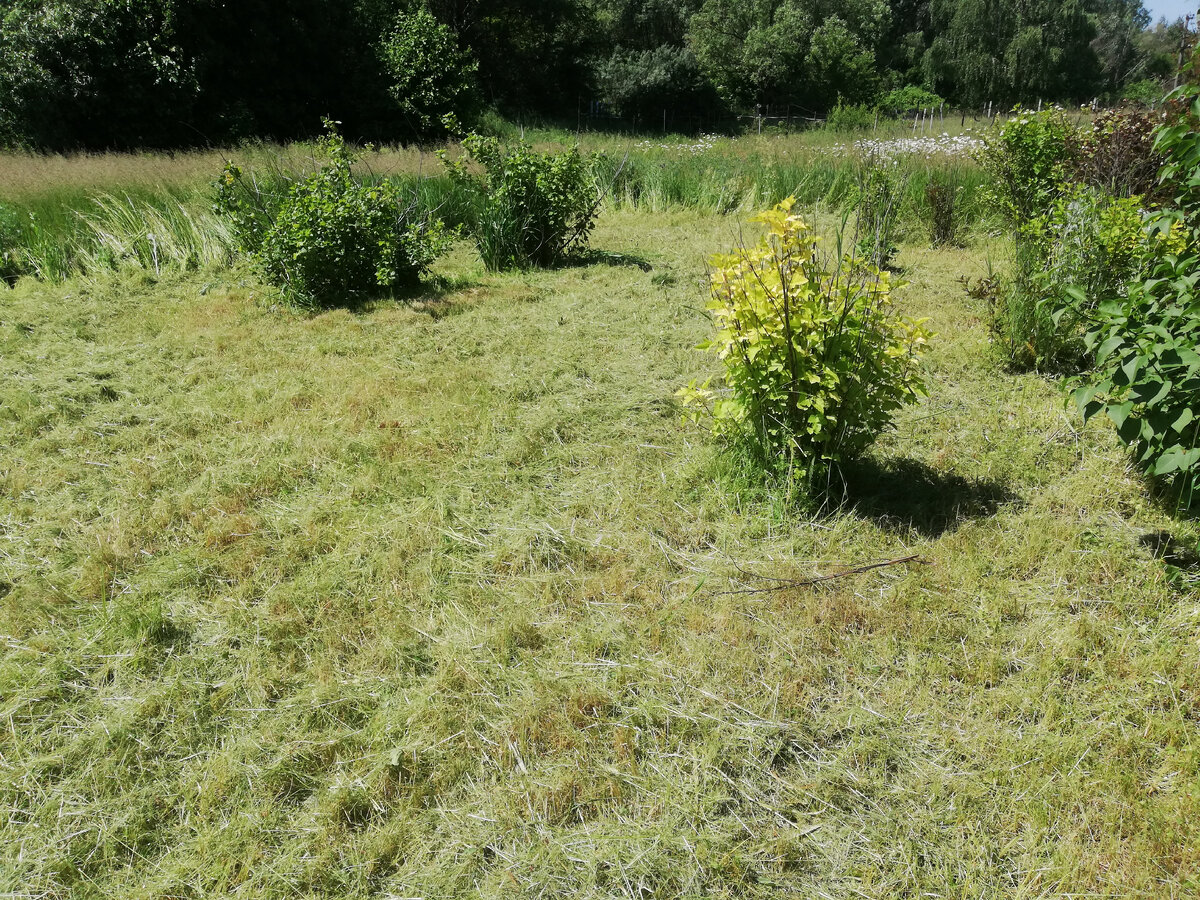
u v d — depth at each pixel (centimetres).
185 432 425
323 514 346
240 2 1820
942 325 580
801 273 316
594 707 245
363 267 664
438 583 302
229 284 723
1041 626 271
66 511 349
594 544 325
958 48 4041
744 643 268
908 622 275
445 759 227
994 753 225
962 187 944
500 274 765
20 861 198
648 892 191
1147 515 332
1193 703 238
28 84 1560
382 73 2034
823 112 3316
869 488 361
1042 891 188
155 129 1742
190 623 281
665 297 662
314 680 257
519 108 2861
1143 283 312
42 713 243
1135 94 3028
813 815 209
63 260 755
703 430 417
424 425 430
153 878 196
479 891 191
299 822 209
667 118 3100
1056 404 438
